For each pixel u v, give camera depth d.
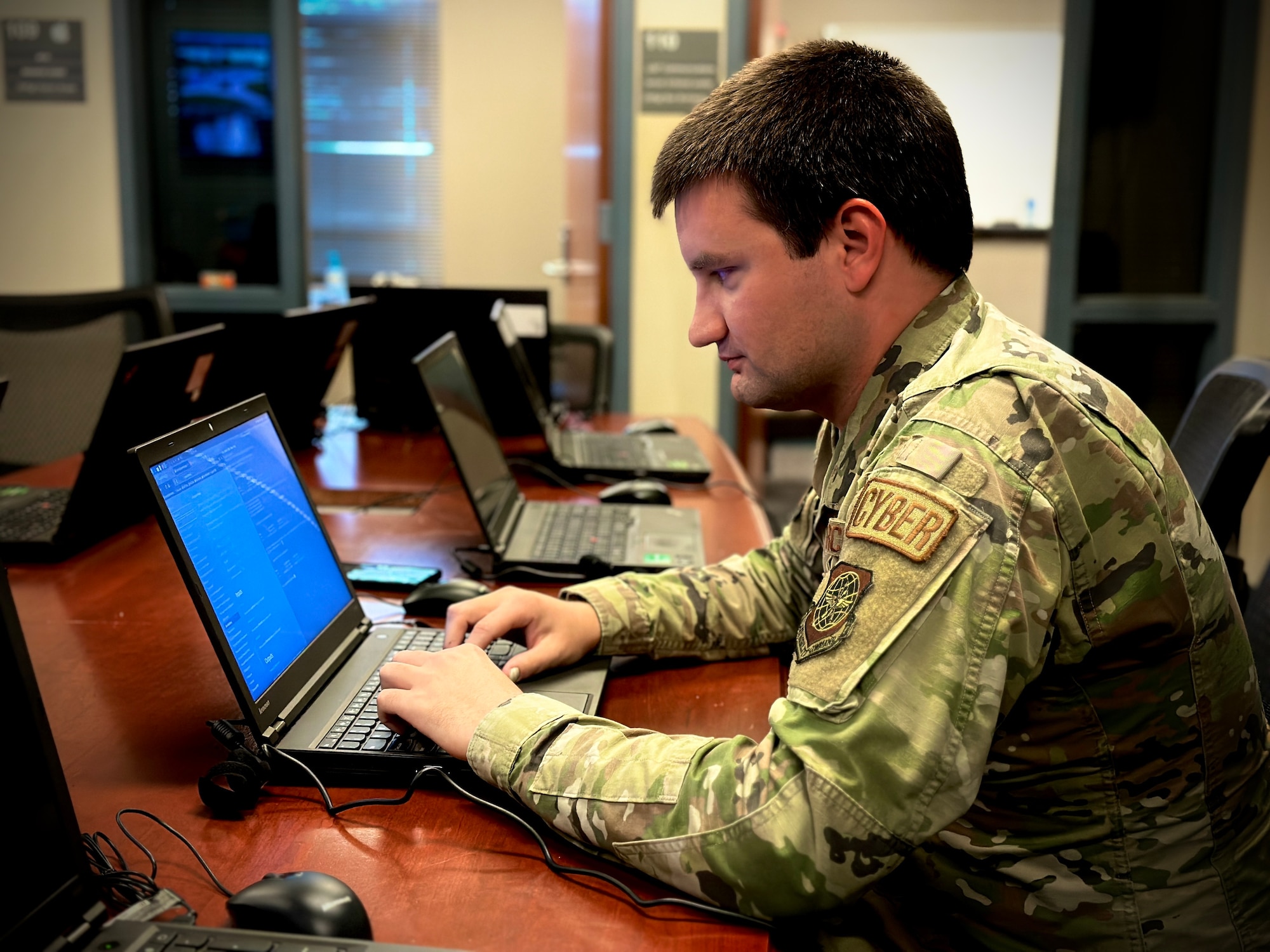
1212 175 3.98
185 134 4.39
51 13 4.16
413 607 1.31
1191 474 1.52
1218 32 3.92
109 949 0.63
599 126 4.09
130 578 1.46
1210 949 0.84
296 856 0.78
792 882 0.71
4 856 0.60
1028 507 0.75
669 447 2.39
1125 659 0.80
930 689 0.71
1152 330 4.12
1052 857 0.84
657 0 4.00
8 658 0.64
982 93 6.30
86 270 4.32
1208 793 0.84
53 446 2.79
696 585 1.21
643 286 4.20
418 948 0.64
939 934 0.89
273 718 0.90
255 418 1.12
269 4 4.30
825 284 0.85
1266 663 1.16
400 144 5.72
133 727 0.99
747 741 0.80
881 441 0.85
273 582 1.00
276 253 4.47
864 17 6.30
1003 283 6.09
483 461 1.62
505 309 2.69
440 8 5.58
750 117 0.84
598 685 1.07
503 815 0.85
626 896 0.75
